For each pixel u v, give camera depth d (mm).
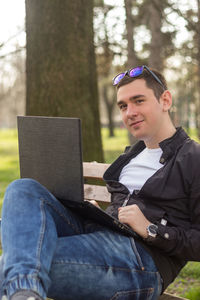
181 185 1933
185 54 11828
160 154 2121
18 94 35125
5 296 1543
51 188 1970
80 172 1836
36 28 4500
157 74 2145
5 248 1630
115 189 2211
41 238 1625
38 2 4473
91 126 4578
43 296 1494
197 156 1925
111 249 1814
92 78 4660
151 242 1877
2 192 8945
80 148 1820
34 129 1998
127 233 1886
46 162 1969
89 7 4629
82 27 4539
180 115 7484
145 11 12094
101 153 4668
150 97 2055
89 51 4625
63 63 4457
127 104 2088
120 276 1778
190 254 1857
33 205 1738
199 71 11297
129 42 9445
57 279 1714
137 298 1823
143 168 2166
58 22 4441
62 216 1930
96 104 4695
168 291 3260
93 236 1862
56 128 1892
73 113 4477
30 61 4582
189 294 3104
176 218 1960
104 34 10023
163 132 2100
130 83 2068
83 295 1763
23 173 2102
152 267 1851
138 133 2088
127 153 2324
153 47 12023
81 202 1861
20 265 1524
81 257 1742
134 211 1908
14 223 1665
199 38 8297
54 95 4473
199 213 1893
